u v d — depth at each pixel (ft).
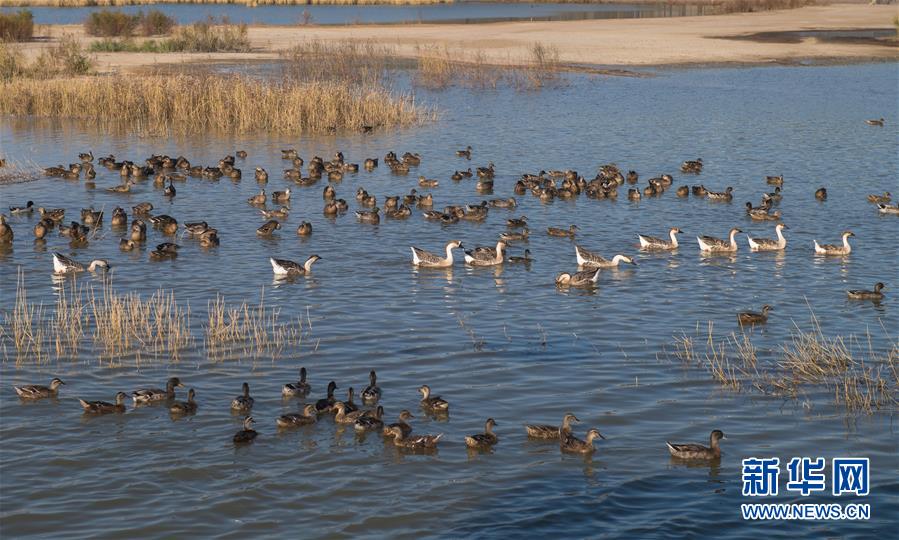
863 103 293.43
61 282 132.36
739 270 141.90
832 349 106.73
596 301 126.93
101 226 162.71
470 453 85.56
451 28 475.31
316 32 455.63
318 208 177.17
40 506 76.33
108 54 360.89
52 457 83.66
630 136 244.42
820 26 482.69
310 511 76.38
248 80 272.92
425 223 167.32
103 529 73.41
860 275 139.85
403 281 134.72
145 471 81.71
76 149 223.92
